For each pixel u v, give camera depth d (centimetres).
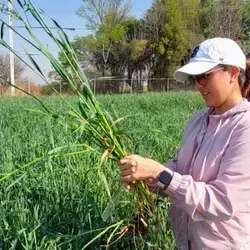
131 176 227
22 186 391
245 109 219
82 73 242
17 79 3127
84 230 336
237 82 224
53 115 251
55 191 393
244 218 223
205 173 226
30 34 230
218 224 226
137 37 4556
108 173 407
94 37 4306
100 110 242
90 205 360
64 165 452
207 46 220
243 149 213
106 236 337
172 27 4372
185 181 220
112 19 4338
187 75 230
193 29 4600
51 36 236
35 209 335
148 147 553
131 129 245
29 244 310
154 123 831
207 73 218
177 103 1641
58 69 238
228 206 214
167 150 550
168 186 222
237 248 224
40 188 398
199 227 231
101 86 3559
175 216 249
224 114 224
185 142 243
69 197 390
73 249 325
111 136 245
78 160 452
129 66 4525
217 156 222
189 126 247
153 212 275
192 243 239
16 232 320
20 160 489
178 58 4453
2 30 228
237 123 218
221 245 226
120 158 248
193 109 1389
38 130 714
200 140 233
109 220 340
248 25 4444
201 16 4594
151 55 4531
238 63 217
